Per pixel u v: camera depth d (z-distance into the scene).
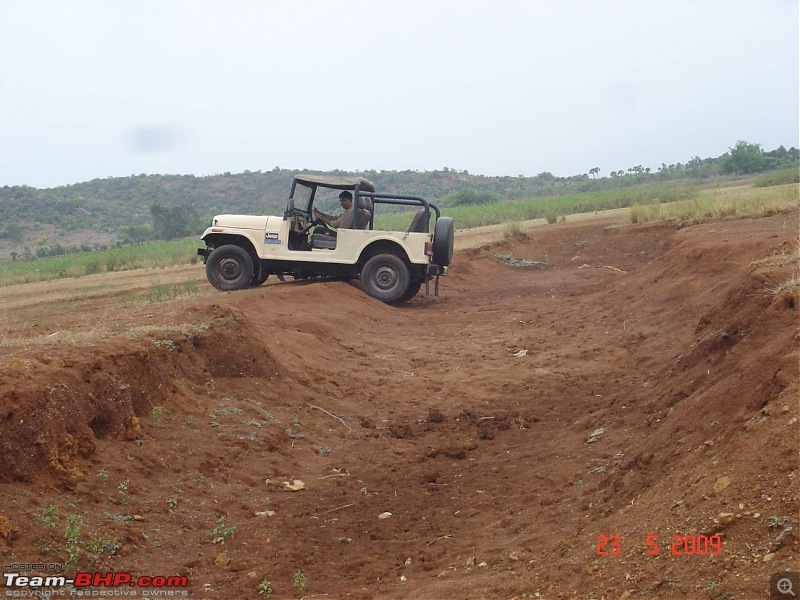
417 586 5.67
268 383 10.49
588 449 8.30
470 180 119.69
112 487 6.93
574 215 38.66
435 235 18.62
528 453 8.71
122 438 7.71
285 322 14.05
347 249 18.69
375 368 12.90
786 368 5.88
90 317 14.28
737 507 4.73
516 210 41.69
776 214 22.33
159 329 9.90
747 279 9.20
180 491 7.33
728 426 5.89
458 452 8.96
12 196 109.81
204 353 10.17
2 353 8.12
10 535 5.73
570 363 12.59
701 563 4.41
